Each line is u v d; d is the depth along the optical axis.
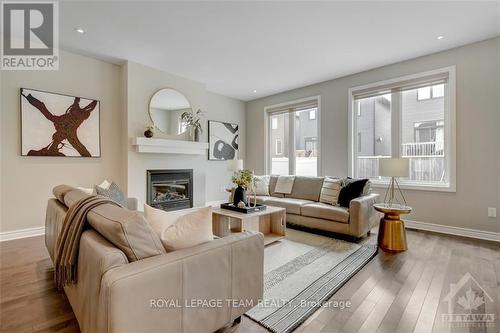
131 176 3.87
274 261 2.49
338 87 4.57
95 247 1.13
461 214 3.34
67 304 1.72
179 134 4.50
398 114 3.94
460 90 3.33
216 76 4.53
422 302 1.77
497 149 3.09
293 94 5.32
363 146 4.41
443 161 3.62
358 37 3.12
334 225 3.26
